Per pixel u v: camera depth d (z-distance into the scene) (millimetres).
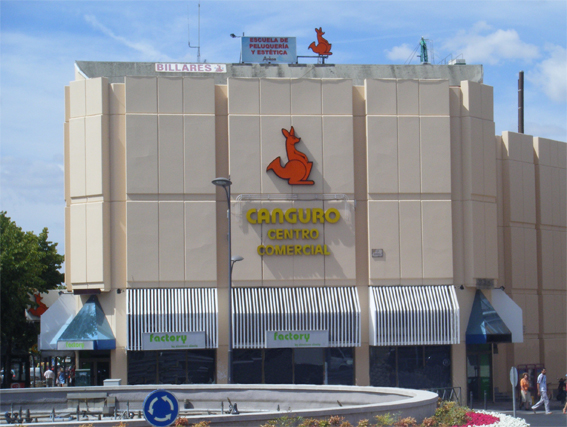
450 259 41062
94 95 40281
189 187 39844
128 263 39188
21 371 53938
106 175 39938
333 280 40344
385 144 41125
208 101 40438
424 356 41062
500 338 40906
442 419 22938
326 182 40781
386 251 40656
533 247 48062
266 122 40625
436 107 41688
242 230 40031
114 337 39094
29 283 49969
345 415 20922
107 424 19219
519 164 47719
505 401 43562
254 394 28953
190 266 39469
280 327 39375
